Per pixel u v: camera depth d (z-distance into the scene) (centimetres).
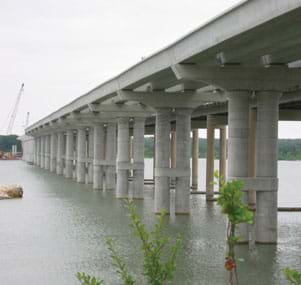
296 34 3111
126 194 7400
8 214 5666
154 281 1130
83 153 10319
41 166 17175
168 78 5138
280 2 2717
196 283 2958
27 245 3969
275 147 4066
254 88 4025
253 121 6750
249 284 2953
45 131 15625
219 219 5341
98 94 7081
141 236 1155
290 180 15012
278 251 3788
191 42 3894
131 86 5700
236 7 3127
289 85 4028
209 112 7356
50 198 7350
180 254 3666
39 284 2933
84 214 5672
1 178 11519
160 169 5684
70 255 3631
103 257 3569
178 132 5716
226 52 3847
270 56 3944
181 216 5547
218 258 3559
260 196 4059
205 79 4050
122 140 7400
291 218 5653
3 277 3078
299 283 1101
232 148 4091
